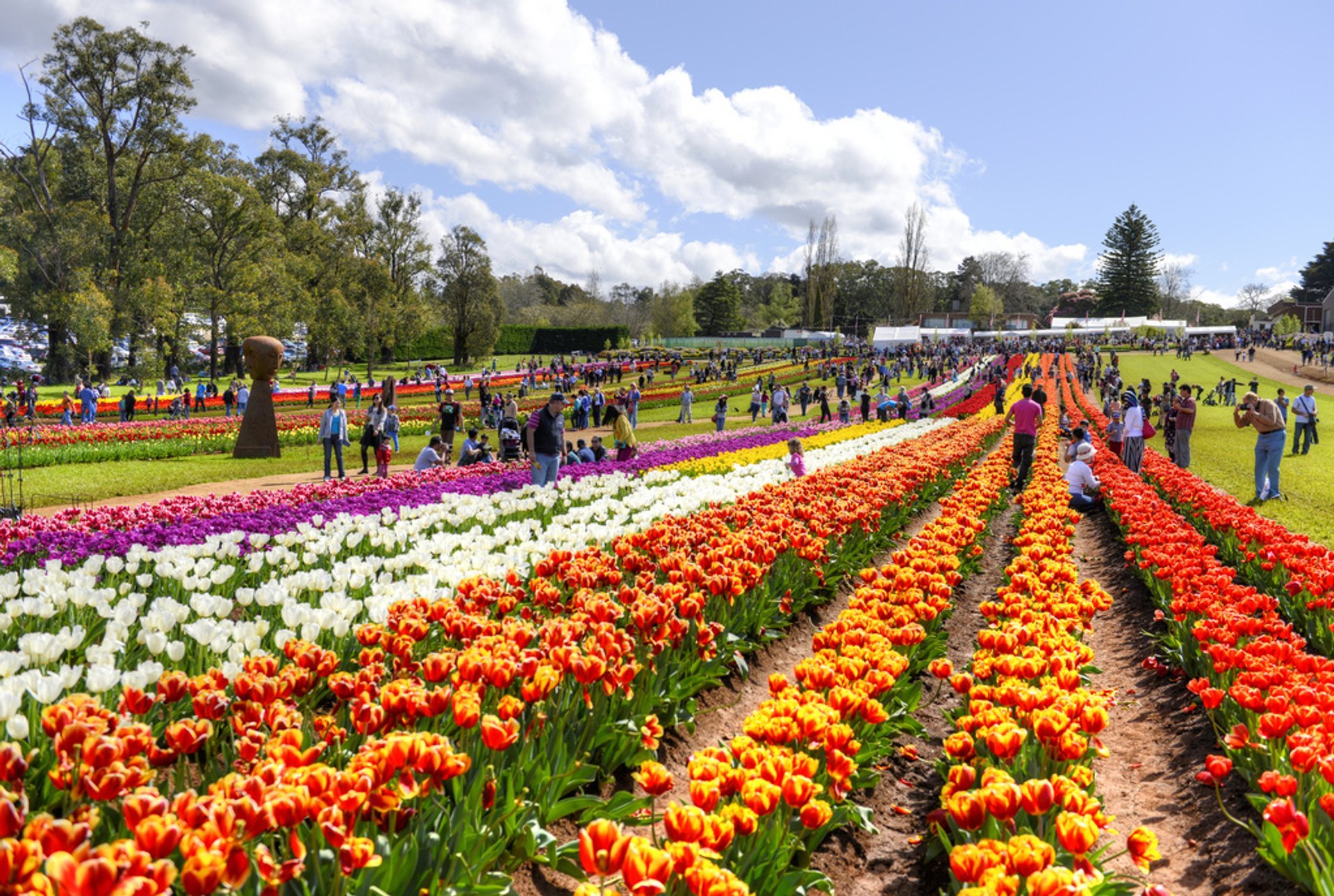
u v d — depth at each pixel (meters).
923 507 14.06
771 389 40.69
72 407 33.88
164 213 58.09
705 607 5.93
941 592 6.41
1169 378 64.44
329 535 7.62
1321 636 6.36
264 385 23.70
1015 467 16.88
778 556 7.48
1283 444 14.64
